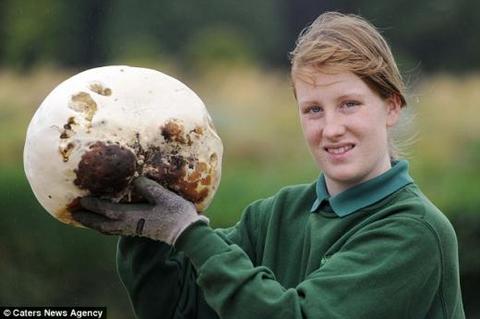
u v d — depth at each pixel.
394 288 4.25
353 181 4.56
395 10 40.28
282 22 42.34
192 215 4.31
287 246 4.81
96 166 4.37
